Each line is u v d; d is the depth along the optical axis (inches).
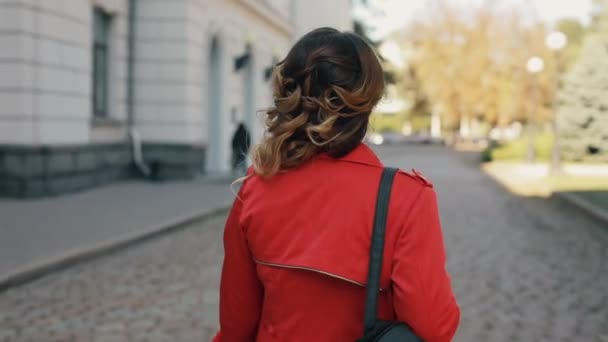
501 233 463.2
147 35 780.6
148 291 280.1
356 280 63.6
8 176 550.9
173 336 220.4
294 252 65.3
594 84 1290.6
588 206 579.8
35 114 556.4
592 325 239.8
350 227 64.0
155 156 787.4
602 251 397.7
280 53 1291.8
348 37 68.2
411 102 2436.0
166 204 551.8
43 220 440.8
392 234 63.6
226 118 951.0
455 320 64.1
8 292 273.1
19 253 327.3
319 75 66.7
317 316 64.9
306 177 66.8
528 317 249.0
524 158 1398.9
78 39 621.0
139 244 391.2
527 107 1921.8
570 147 1321.4
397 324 63.4
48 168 567.8
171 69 781.3
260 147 68.1
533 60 1181.1
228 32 939.3
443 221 521.0
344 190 65.2
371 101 66.6
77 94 624.1
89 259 340.5
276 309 66.9
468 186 856.9
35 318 238.7
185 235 429.1
